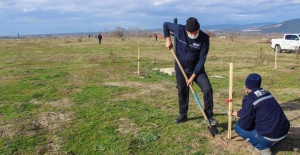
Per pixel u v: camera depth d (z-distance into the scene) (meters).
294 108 7.96
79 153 5.27
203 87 5.73
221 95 9.52
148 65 16.83
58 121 6.81
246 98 4.82
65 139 5.82
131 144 5.54
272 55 23.55
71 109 7.69
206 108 5.88
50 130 6.27
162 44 37.22
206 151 5.23
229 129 5.62
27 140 5.76
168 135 5.91
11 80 11.81
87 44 37.47
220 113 7.30
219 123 6.52
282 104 8.45
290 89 10.43
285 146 5.35
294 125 6.49
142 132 6.07
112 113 7.30
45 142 5.69
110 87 10.37
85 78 12.30
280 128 4.64
